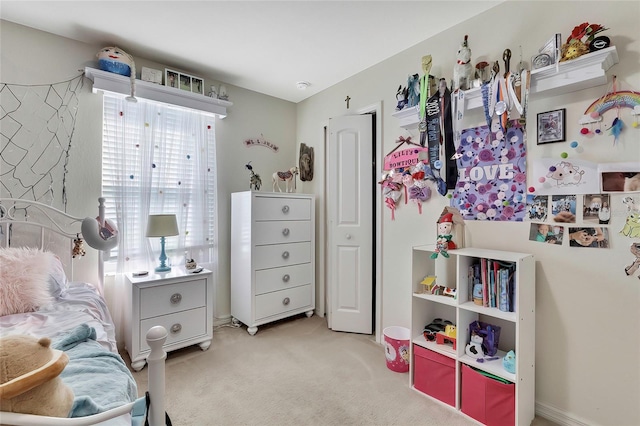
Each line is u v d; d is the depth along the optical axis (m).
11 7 1.89
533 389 1.66
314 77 2.90
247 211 2.75
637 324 1.42
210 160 2.92
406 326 2.41
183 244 2.74
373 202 2.77
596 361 1.53
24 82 2.08
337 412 1.72
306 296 3.14
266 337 2.71
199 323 2.43
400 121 2.32
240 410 1.73
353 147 2.81
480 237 1.94
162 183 2.62
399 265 2.46
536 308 1.70
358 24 2.07
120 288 2.38
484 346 1.75
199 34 2.19
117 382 1.02
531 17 1.73
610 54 1.38
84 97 2.29
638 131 1.42
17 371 0.67
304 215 3.11
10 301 1.52
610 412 1.49
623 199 1.45
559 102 1.64
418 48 2.31
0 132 2.02
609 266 1.49
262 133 3.28
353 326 2.82
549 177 1.67
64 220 2.20
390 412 1.72
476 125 1.95
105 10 1.92
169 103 2.57
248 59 2.55
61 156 2.20
